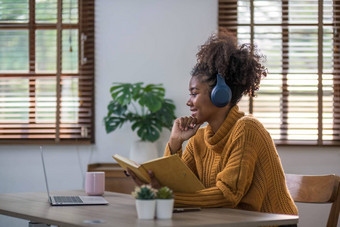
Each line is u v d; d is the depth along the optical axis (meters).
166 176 1.88
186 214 1.77
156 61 4.41
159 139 4.32
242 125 2.08
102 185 2.41
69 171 4.41
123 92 4.04
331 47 4.37
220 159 2.16
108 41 4.44
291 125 4.34
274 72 4.35
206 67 2.17
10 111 4.49
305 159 4.29
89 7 4.43
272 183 2.09
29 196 2.36
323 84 4.35
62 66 4.47
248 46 2.23
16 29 4.52
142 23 4.43
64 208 1.98
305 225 4.23
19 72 4.52
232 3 4.37
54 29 4.52
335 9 4.36
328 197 2.51
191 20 4.39
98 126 4.42
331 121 4.33
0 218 4.42
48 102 4.50
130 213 1.83
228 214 1.77
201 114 2.18
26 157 4.43
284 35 4.39
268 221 1.65
